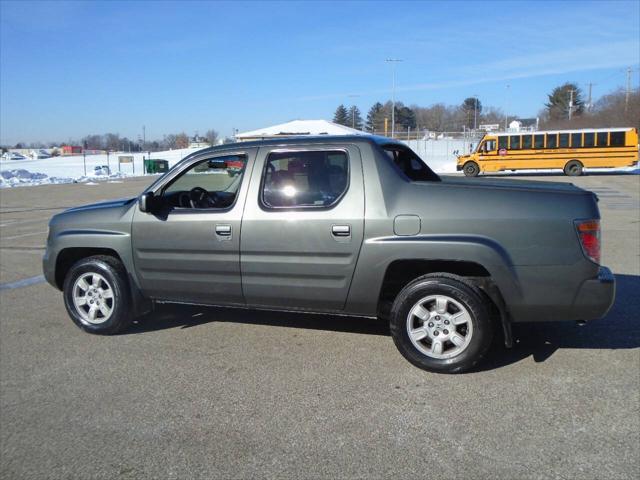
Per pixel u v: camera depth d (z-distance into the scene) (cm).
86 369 463
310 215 457
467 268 441
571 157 3362
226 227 484
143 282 530
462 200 426
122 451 337
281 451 332
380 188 444
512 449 327
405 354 443
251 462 321
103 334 547
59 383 436
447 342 435
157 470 316
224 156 502
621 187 2430
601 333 520
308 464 318
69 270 564
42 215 1712
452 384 417
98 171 4678
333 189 459
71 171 5112
